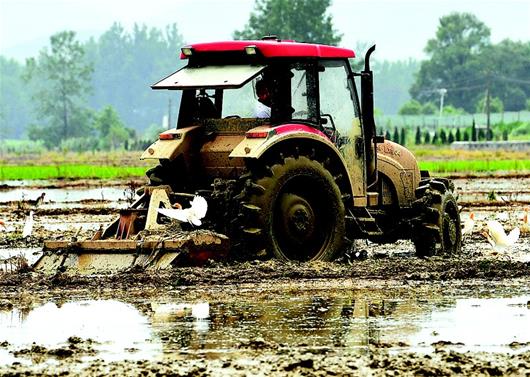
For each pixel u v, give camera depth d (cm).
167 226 3025
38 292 2731
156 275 2830
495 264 3116
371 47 3306
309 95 3145
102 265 2930
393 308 2525
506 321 2372
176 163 3192
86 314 2469
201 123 3198
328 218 3150
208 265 2956
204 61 3167
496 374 1922
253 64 3089
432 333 2255
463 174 9281
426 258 3306
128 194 7038
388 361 1983
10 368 1978
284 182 3039
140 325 2345
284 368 1947
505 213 5253
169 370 1936
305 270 2931
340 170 3186
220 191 3027
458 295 2692
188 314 2456
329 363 1978
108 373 1925
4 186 7988
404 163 3506
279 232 3070
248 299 2630
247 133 2991
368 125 3297
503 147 16950
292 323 2356
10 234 4162
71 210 5488
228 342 2178
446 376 1908
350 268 3039
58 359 2052
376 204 3344
